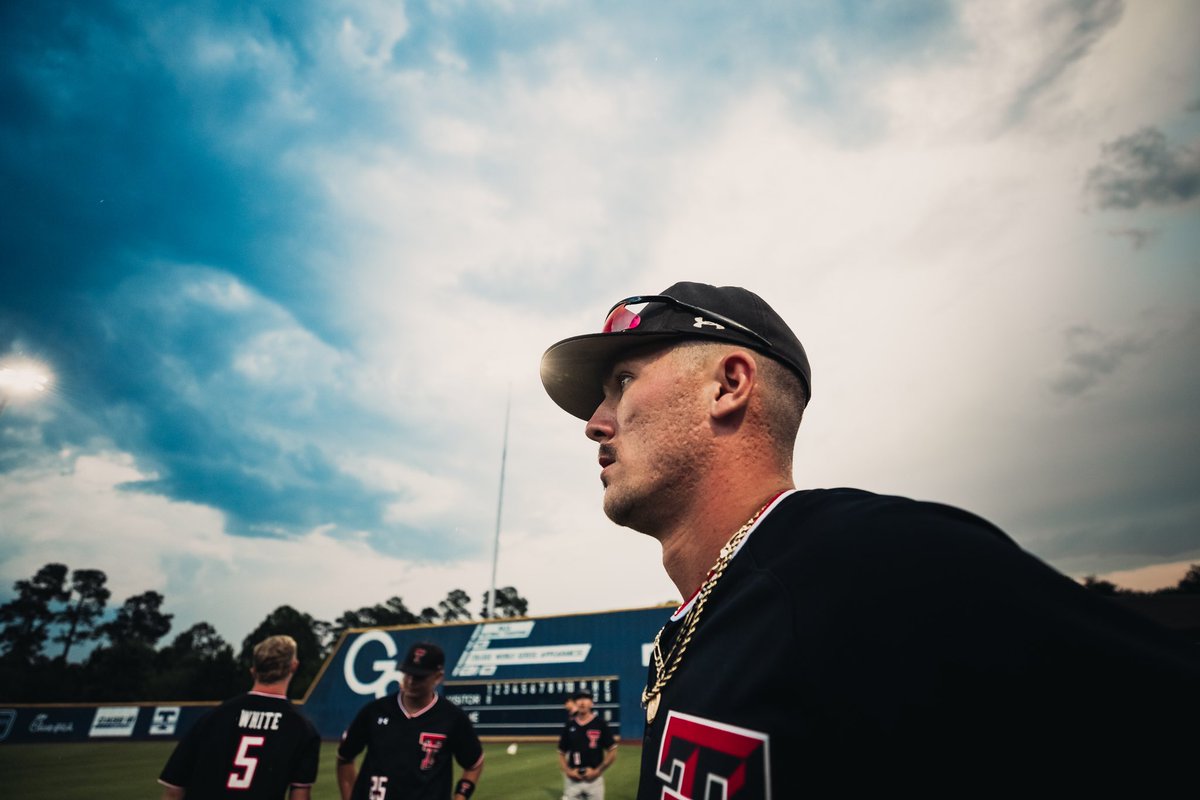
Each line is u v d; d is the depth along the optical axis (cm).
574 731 751
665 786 68
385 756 394
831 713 49
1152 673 39
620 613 2180
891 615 49
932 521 56
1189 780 35
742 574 69
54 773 1507
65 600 6931
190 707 2572
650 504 91
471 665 2284
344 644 2495
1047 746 40
